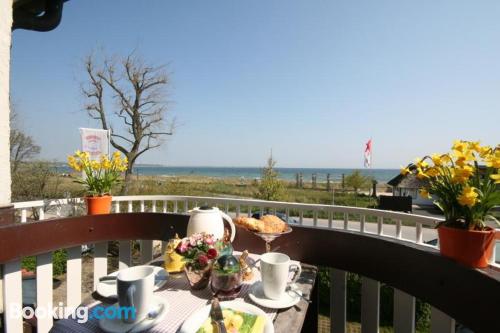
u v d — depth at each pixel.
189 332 0.73
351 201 16.31
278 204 2.58
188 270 0.99
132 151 10.16
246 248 1.51
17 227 1.40
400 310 1.33
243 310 0.84
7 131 2.04
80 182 2.00
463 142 0.90
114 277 1.05
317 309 1.36
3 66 2.02
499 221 0.88
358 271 1.28
